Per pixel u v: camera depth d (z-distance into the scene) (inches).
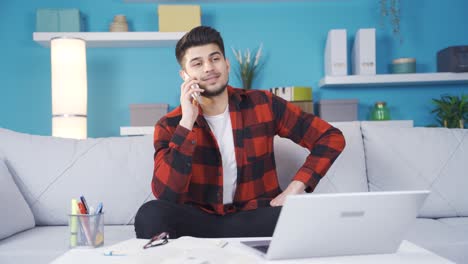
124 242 42.9
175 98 140.6
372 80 129.8
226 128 69.2
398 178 78.2
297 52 140.9
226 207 67.1
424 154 79.2
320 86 137.7
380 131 81.0
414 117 140.3
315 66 141.0
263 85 140.9
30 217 70.4
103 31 138.9
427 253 39.8
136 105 128.6
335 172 78.2
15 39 137.1
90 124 139.9
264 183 68.8
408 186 77.8
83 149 77.7
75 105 117.3
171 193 60.0
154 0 136.8
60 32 128.7
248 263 34.7
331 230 36.7
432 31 140.9
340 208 35.9
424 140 80.4
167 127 66.6
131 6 139.3
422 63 141.1
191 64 64.2
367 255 39.1
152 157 77.6
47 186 74.2
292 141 78.7
